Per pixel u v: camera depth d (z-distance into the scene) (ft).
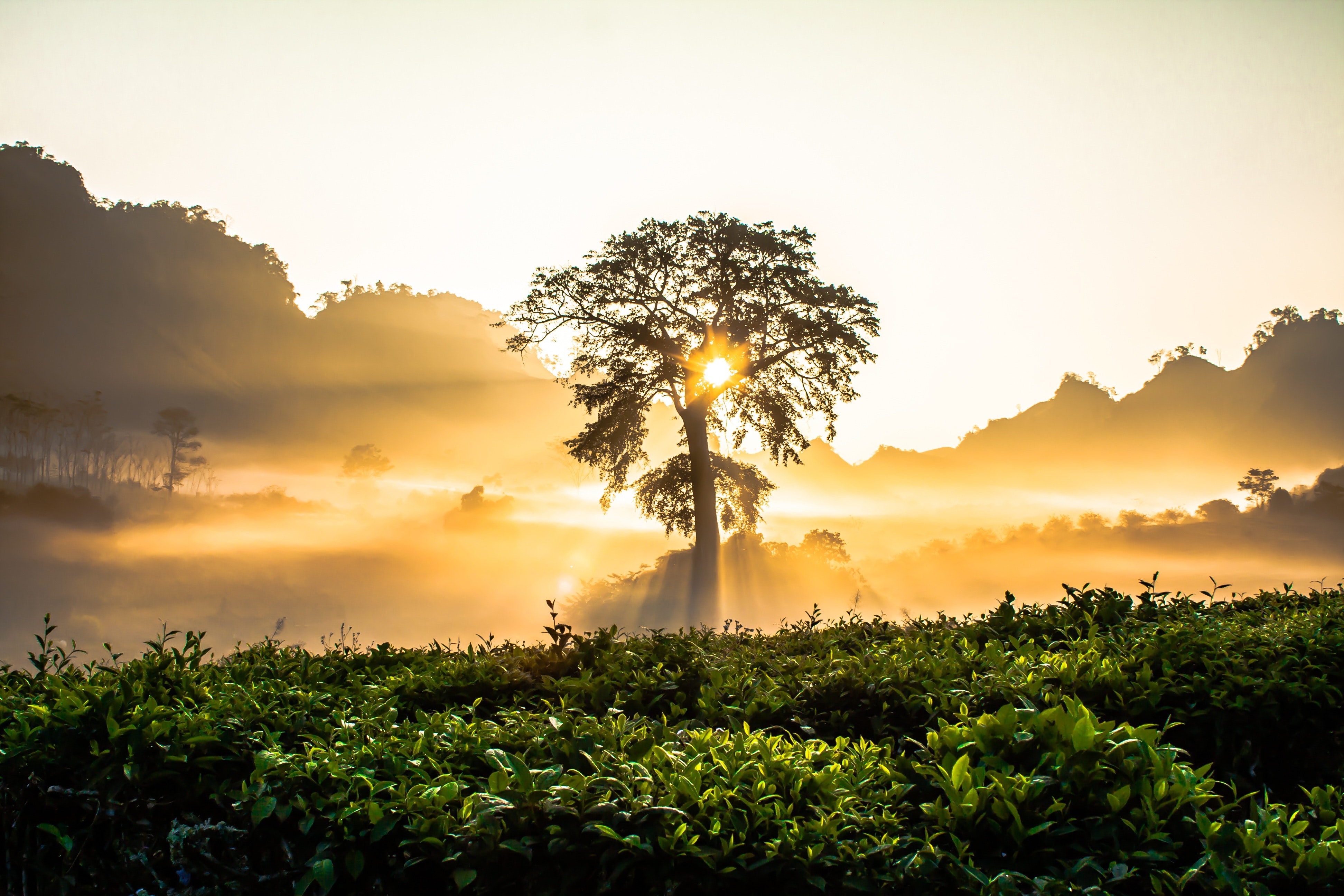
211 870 9.22
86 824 10.07
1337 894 7.54
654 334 115.44
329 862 8.41
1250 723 13.46
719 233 114.32
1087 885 7.95
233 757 10.12
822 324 112.47
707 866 8.02
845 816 8.61
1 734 11.03
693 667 15.70
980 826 8.57
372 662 17.80
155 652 14.84
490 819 8.27
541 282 116.78
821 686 14.49
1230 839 8.07
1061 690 13.37
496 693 15.23
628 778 9.12
